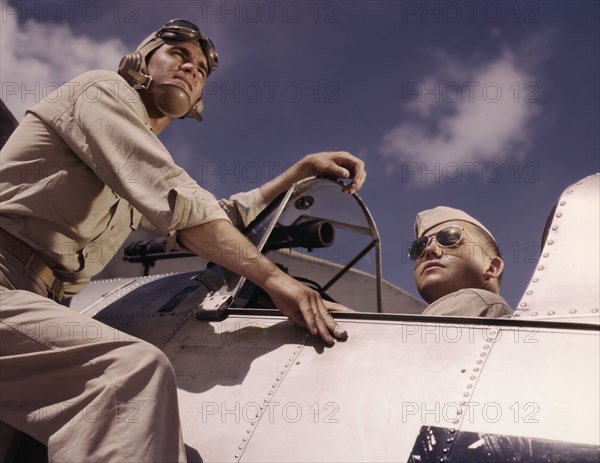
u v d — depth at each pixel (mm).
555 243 1666
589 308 1544
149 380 1477
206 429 1594
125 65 2002
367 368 1595
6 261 1685
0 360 1535
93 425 1440
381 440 1453
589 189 1719
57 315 1560
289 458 1484
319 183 2305
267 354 1714
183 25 2043
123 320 1984
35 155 1776
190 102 2053
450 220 2232
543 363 1477
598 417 1362
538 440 1358
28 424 1510
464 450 1384
